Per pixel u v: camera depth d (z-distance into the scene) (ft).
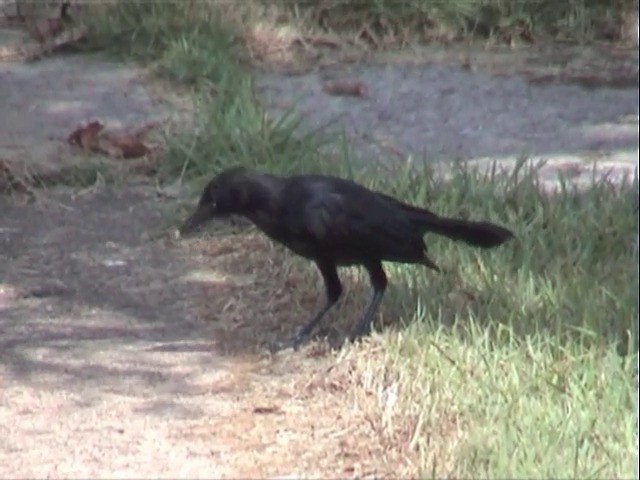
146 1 67.46
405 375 38.50
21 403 39.01
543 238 46.78
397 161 55.42
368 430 36.73
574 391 37.11
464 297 43.01
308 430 37.17
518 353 39.19
